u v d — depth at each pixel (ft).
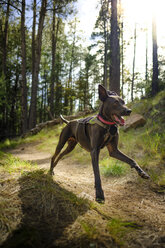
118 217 7.76
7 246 5.29
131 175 13.38
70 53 94.38
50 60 98.17
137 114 25.39
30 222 6.50
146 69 85.71
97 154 9.37
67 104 97.19
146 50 86.17
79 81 72.49
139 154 16.76
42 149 31.35
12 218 6.56
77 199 8.51
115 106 9.00
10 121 93.45
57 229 6.30
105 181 13.17
